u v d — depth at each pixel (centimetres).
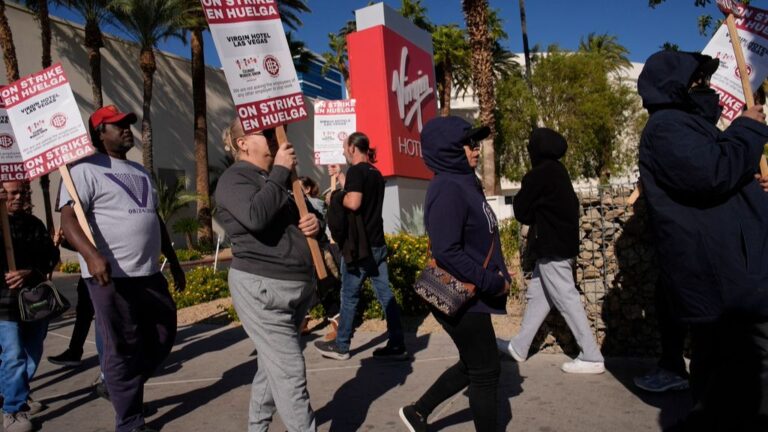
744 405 230
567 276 412
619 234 463
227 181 287
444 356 491
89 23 1909
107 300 335
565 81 2789
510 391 393
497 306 278
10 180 416
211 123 2664
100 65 2139
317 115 691
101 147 367
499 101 2802
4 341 375
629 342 462
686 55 251
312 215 293
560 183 402
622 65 3878
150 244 359
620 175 2811
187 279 901
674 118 241
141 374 350
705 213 232
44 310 377
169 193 2245
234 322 707
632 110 2884
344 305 492
